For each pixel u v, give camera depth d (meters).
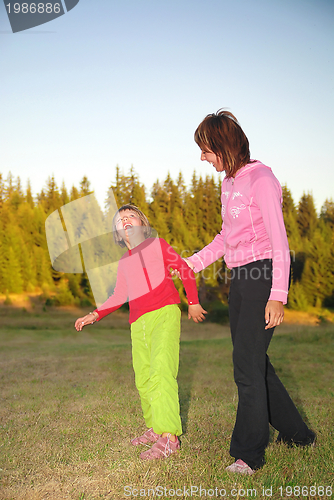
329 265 24.77
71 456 2.12
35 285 24.52
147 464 1.95
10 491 1.72
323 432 2.44
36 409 3.24
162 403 2.09
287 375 5.02
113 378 4.71
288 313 23.34
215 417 2.88
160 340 2.22
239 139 2.01
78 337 13.67
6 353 7.59
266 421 1.86
